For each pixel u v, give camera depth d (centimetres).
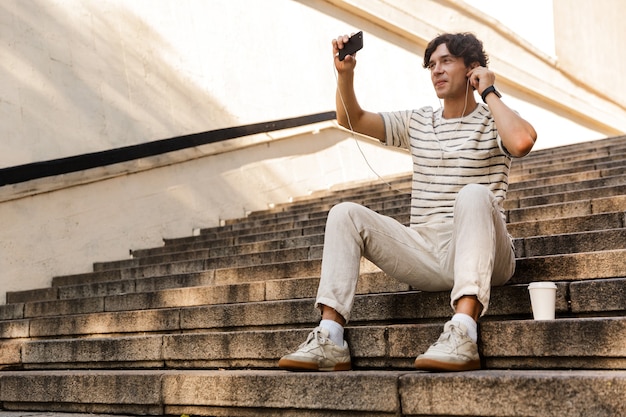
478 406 232
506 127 276
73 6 661
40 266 611
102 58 678
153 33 733
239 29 838
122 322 420
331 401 260
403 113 322
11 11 611
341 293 280
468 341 251
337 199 753
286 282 397
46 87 627
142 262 620
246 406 279
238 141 807
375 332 292
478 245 262
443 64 303
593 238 346
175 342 349
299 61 915
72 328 445
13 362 411
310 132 916
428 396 241
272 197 850
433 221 301
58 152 629
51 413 331
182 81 755
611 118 1523
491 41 1177
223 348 333
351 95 313
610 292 281
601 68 1522
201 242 640
